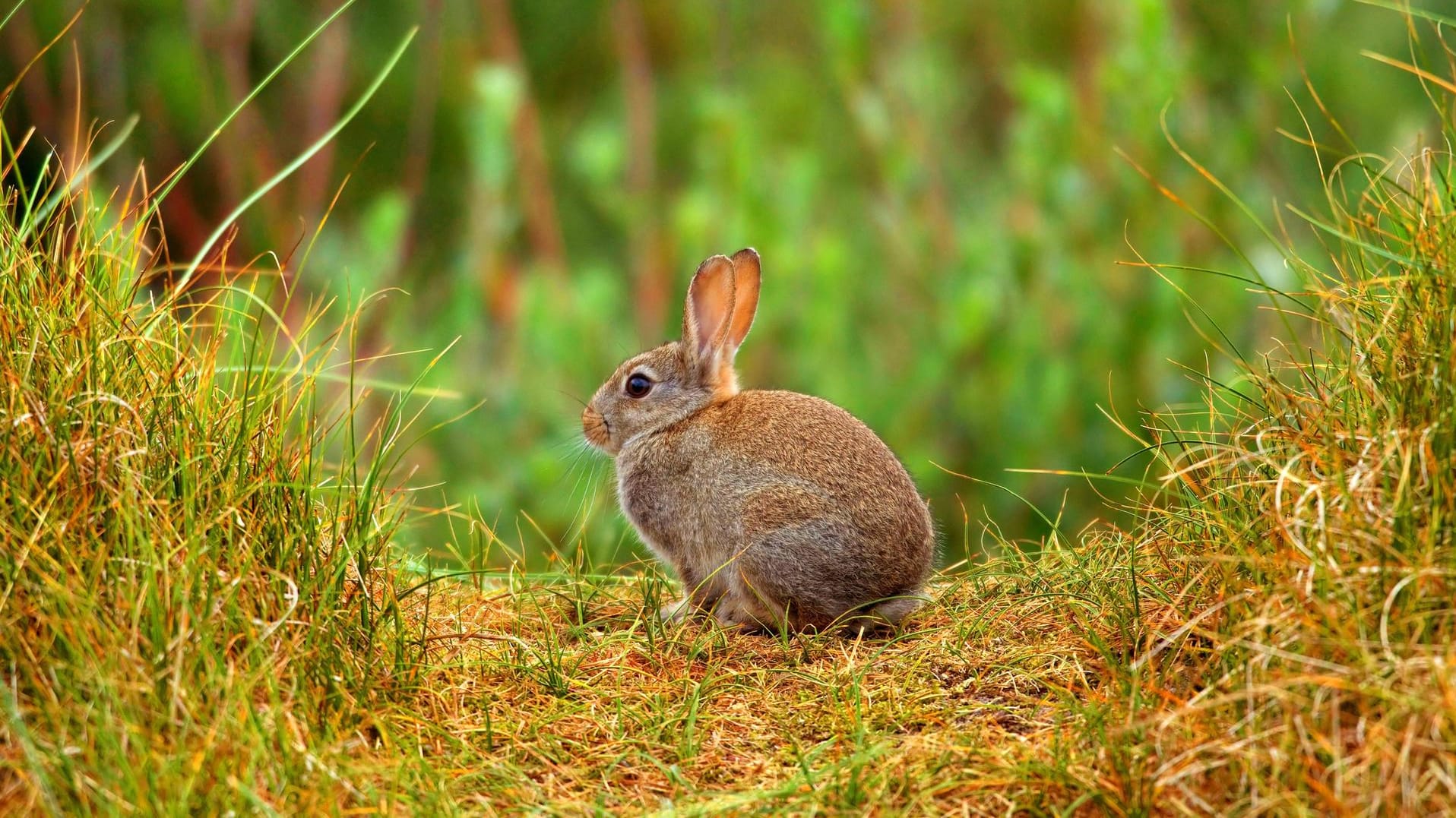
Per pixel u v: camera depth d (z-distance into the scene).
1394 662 5.69
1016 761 6.36
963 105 19.92
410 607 7.97
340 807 5.84
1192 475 8.20
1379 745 5.47
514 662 7.74
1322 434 6.96
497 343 16.34
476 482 13.70
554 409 14.79
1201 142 15.18
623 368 10.53
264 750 5.80
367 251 15.88
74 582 6.14
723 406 9.98
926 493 14.30
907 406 14.92
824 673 7.86
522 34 21.02
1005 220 16.31
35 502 6.32
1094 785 6.02
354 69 19.62
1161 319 14.11
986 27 19.95
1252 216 7.83
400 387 8.35
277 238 17.23
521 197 18.25
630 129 19.28
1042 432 14.20
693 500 9.64
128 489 6.45
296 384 8.45
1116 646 7.56
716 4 21.30
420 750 6.51
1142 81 14.97
